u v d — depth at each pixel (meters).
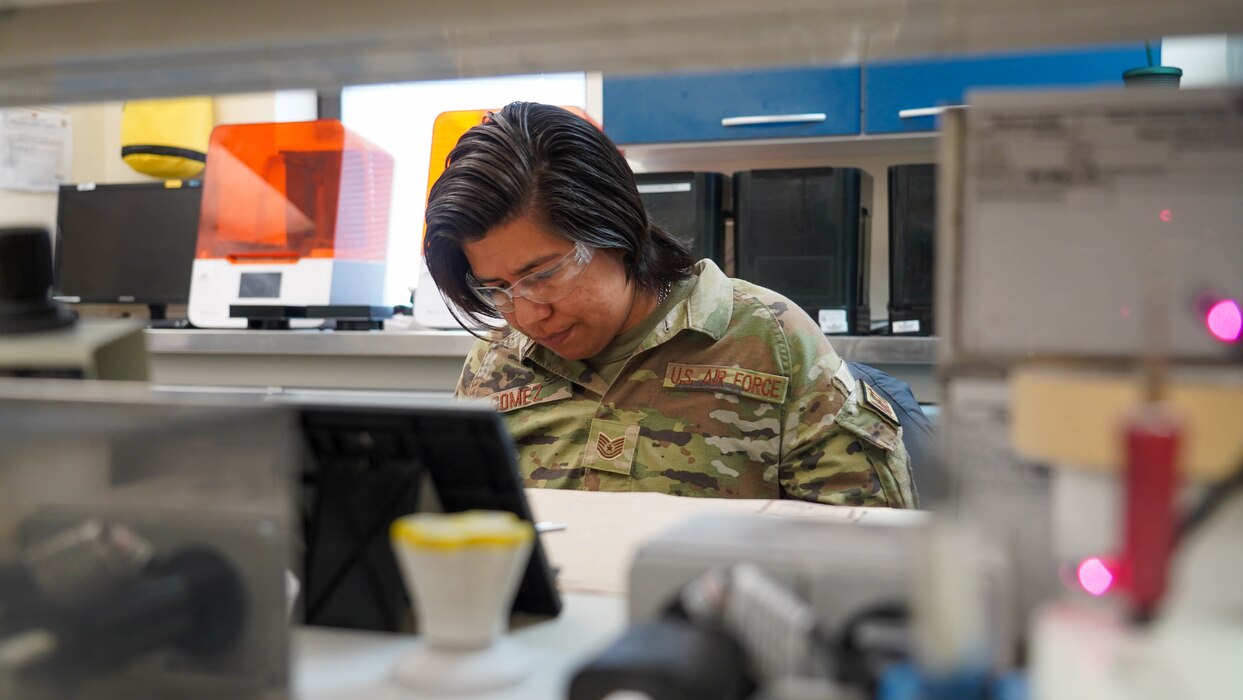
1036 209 0.59
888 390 1.58
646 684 0.45
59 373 0.72
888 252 2.66
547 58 0.72
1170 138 0.58
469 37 0.68
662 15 0.63
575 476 1.43
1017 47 0.65
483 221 1.27
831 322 2.45
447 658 0.58
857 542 0.54
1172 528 0.41
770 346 1.41
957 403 0.59
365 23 0.67
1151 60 1.42
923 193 2.37
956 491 0.56
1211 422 0.44
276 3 0.69
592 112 2.78
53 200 3.31
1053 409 0.47
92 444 0.51
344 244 2.73
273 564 0.53
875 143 2.72
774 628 0.48
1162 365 0.48
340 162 2.71
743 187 2.50
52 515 0.51
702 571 0.52
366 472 0.69
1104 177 0.58
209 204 2.80
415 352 2.56
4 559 0.50
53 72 0.79
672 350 1.44
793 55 0.69
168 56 0.74
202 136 3.22
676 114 2.72
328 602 0.70
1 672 0.50
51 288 0.74
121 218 3.09
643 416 1.42
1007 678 0.46
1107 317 0.58
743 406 1.39
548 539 0.93
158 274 3.06
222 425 0.53
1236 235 0.56
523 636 0.68
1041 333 0.59
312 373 2.70
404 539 0.58
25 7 0.74
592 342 1.39
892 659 0.46
